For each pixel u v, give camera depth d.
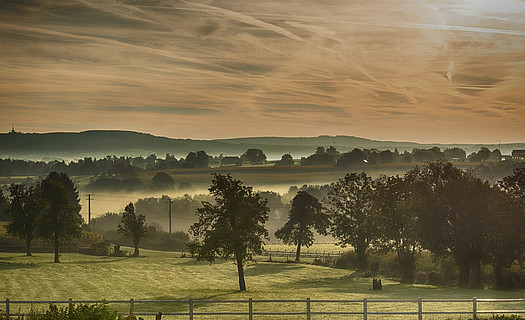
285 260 104.31
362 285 60.84
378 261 81.44
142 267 79.81
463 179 57.81
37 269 69.12
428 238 57.72
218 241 54.78
